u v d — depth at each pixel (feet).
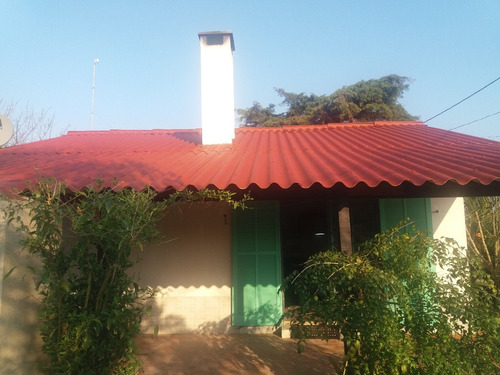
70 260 11.45
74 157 20.30
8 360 11.72
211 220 23.24
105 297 11.75
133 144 24.57
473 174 12.94
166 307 22.74
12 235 12.17
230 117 23.44
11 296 12.00
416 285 10.91
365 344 10.71
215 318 22.57
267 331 22.15
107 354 11.68
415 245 11.49
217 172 15.81
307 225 26.91
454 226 22.16
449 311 10.36
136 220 11.14
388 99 66.03
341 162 16.43
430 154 17.06
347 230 14.07
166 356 18.70
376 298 10.57
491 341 10.29
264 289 22.43
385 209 22.31
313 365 17.26
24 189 13.12
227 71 23.90
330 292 11.55
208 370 16.93
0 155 21.49
